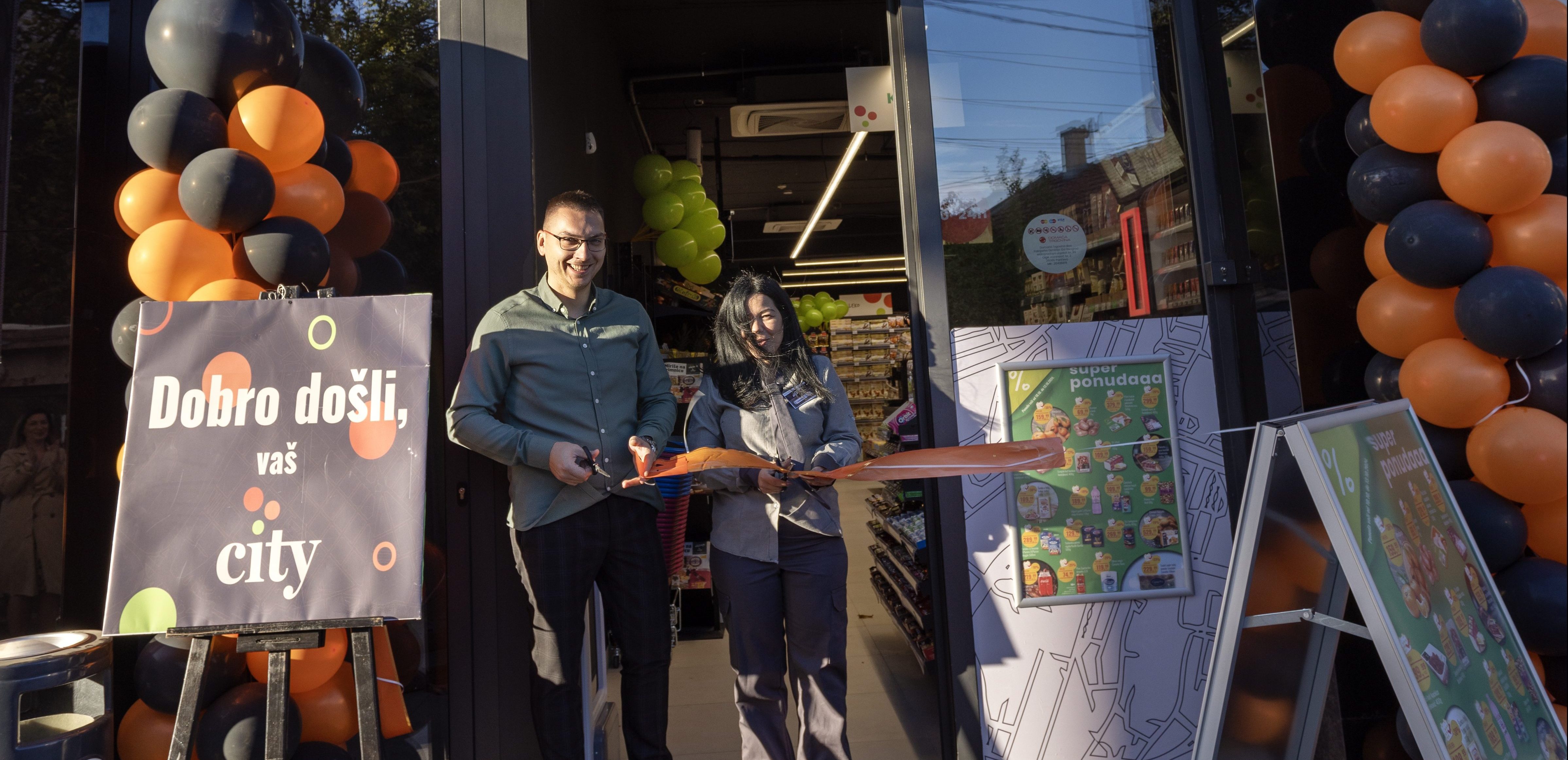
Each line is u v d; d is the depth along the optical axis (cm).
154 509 159
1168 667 229
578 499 198
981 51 244
